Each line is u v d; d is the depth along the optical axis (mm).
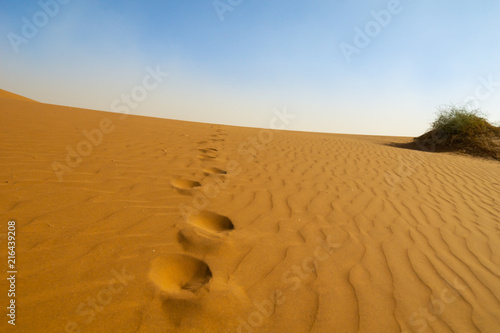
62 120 7523
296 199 3766
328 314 1783
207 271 2070
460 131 11617
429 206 4164
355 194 4270
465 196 4922
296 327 1646
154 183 3574
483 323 1879
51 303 1556
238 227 2791
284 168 5305
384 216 3572
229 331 1549
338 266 2340
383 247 2768
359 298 1976
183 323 1557
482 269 2578
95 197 2918
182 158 4988
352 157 7156
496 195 5203
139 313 1576
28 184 2975
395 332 1704
